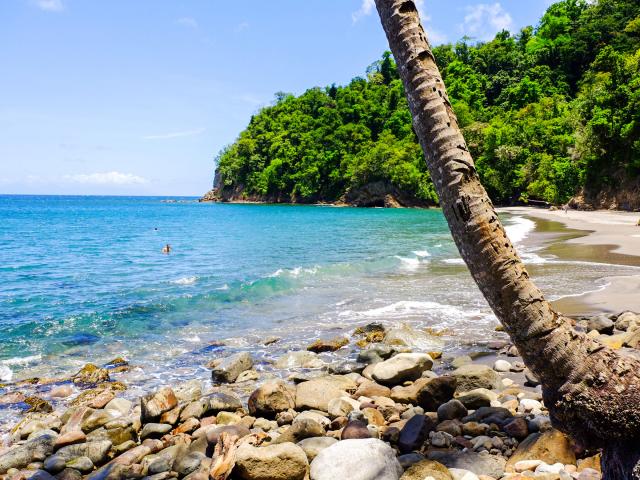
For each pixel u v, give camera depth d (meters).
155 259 25.14
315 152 123.62
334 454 4.30
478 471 4.28
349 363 8.41
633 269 16.66
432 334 10.24
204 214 80.62
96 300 14.63
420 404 6.33
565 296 12.59
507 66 131.00
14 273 20.34
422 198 97.56
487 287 3.06
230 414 6.32
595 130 60.16
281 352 9.59
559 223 41.19
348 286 16.11
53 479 5.00
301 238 36.69
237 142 157.00
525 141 83.75
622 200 59.00
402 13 3.20
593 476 3.86
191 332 11.05
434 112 3.11
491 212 3.07
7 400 7.25
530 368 3.11
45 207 112.25
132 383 7.97
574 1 128.38
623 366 2.88
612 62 78.81
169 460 5.23
